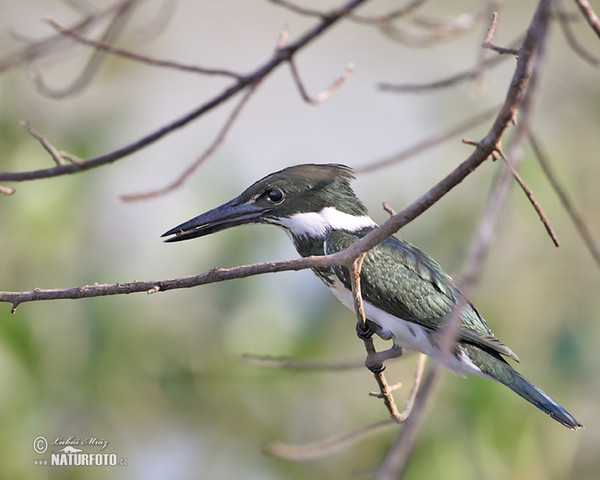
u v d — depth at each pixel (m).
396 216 5.48
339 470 10.84
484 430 9.78
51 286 9.96
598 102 12.62
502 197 4.30
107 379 10.19
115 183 10.55
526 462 9.97
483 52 8.52
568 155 12.30
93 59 8.80
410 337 8.60
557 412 8.03
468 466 9.73
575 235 11.38
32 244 9.85
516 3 13.87
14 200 9.87
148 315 10.40
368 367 7.13
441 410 9.85
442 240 10.89
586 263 11.45
